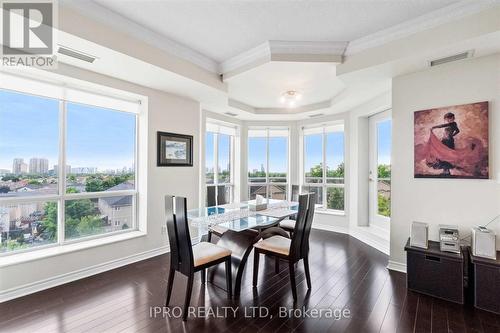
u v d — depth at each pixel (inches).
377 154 165.9
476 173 95.1
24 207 100.6
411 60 96.1
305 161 215.6
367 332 72.9
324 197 202.2
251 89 150.9
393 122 115.3
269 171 222.5
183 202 78.2
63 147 110.7
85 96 114.6
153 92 134.1
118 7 84.2
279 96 165.8
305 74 125.3
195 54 118.0
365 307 86.0
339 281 105.7
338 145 195.5
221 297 92.4
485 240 86.5
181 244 82.0
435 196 105.2
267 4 81.2
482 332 72.8
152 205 135.2
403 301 89.6
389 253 126.3
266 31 98.0
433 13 84.7
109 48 88.0
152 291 96.1
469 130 96.3
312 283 104.0
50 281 97.7
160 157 138.1
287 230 135.3
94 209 121.4
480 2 77.5
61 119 110.0
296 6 82.0
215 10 84.9
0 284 86.4
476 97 95.0
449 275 89.4
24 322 75.9
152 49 101.7
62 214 110.1
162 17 89.5
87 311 82.2
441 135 102.3
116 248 119.3
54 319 77.6
